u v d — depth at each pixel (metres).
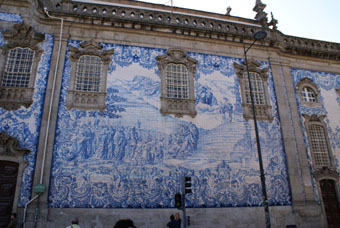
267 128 16.47
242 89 16.91
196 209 13.96
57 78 14.45
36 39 14.83
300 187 15.75
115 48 15.76
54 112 13.84
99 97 14.60
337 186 16.47
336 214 15.99
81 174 13.21
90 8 16.33
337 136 17.78
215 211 14.15
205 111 15.81
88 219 12.68
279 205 15.10
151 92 15.37
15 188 12.55
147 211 13.37
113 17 16.16
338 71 19.70
